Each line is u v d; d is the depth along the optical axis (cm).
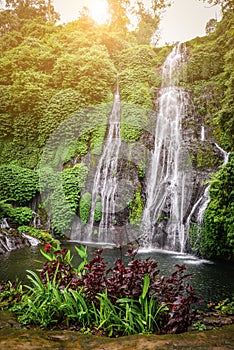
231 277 549
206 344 221
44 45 1672
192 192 916
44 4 2372
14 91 1377
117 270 285
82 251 332
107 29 1822
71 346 220
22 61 1521
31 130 1323
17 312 287
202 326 269
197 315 303
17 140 1331
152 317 256
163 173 1053
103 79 1424
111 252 760
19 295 332
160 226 908
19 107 1352
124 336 238
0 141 1370
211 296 442
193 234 794
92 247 827
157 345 219
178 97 1371
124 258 687
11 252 709
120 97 1445
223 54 1434
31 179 1073
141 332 251
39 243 834
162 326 262
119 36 1877
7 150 1323
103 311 266
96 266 296
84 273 315
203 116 1235
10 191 1039
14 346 217
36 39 1688
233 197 646
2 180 1054
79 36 1650
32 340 228
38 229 946
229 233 625
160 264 653
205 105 1276
